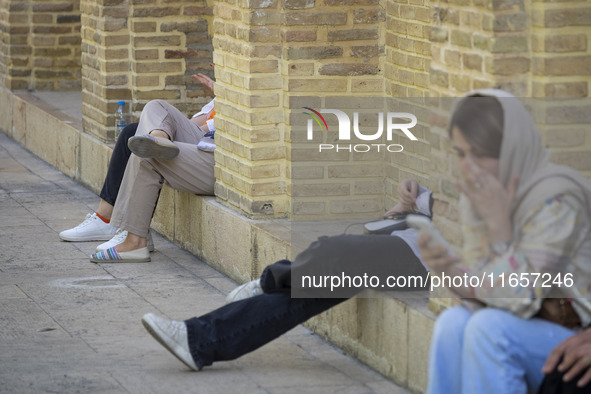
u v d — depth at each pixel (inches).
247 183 926.4
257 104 911.7
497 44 596.1
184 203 1056.8
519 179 538.0
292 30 899.4
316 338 785.6
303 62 904.9
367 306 716.0
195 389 667.4
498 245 539.5
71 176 1456.7
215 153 1000.2
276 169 923.4
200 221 1017.5
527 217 533.3
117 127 1295.5
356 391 668.1
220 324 697.0
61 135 1492.4
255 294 741.9
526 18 596.1
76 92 1795.0
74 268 984.9
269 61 911.7
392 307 681.6
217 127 991.0
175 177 1004.6
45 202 1298.0
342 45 911.7
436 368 546.9
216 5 984.9
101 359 726.5
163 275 964.0
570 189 531.5
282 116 919.0
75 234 1088.8
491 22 595.5
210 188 1018.1
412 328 655.8
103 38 1282.0
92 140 1346.0
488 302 538.3
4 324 805.2
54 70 1792.6
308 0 898.1
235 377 692.7
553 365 512.7
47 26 1772.9
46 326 802.2
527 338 523.5
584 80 595.2
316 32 904.3
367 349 719.7
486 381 522.3
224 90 970.7
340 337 758.5
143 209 1007.0
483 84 608.1
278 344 769.6
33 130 1644.9
